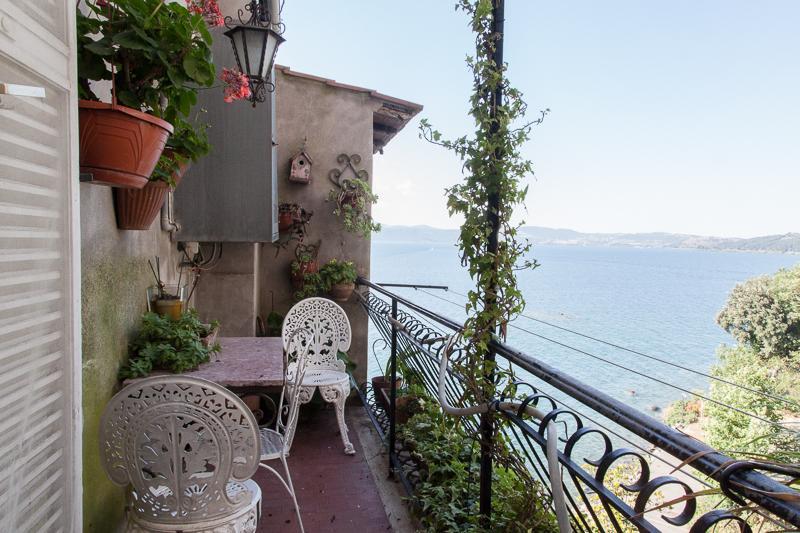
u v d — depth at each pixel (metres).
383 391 3.75
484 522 1.84
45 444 1.05
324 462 3.20
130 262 2.25
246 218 3.39
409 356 3.12
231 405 1.49
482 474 1.85
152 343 2.28
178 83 1.57
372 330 4.95
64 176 1.12
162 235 2.96
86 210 1.72
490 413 1.64
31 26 0.96
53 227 1.08
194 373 2.27
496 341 1.71
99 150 1.42
